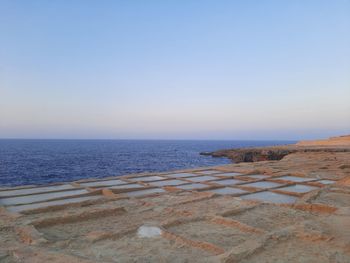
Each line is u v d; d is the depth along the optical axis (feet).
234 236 14.73
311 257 11.82
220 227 16.17
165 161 152.35
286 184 30.73
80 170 104.99
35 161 136.87
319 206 20.02
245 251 12.10
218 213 18.15
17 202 23.53
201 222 17.08
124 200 23.00
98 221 17.69
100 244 13.65
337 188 26.40
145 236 14.75
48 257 11.57
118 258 12.03
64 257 11.53
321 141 173.88
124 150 269.85
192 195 24.81
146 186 29.91
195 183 32.24
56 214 18.89
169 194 25.23
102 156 181.98
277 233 14.15
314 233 13.98
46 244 13.25
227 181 33.96
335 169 42.34
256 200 22.65
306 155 74.38
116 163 135.74
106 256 12.23
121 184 31.86
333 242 13.16
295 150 111.34
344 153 77.15
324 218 17.08
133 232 15.31
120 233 14.87
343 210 18.71
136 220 17.75
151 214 18.98
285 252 12.31
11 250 12.38
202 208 20.15
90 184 31.94
